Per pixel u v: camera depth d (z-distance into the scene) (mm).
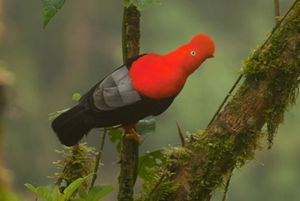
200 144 4332
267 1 51656
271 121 4289
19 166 42062
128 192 4430
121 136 4957
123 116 4105
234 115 4266
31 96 47031
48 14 3447
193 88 43500
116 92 4078
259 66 4223
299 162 39781
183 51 4211
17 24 48750
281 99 4262
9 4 47875
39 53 50312
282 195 39812
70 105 50188
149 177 4762
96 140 43062
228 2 52000
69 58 50781
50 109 49000
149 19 49281
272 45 4234
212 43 4238
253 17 51594
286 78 4223
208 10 52031
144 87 4070
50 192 3736
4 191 3578
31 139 43562
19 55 48094
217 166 4281
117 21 51875
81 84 50688
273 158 40656
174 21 49375
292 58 4188
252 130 4254
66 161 4734
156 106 4168
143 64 4172
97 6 51344
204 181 4301
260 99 4227
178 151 4379
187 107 43188
